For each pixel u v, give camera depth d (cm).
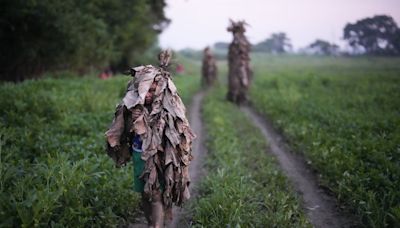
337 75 2544
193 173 764
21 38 1670
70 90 1277
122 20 2477
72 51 1944
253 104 1795
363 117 1096
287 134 1070
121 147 469
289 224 504
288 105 1478
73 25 1734
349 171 668
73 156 643
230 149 873
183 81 2752
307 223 510
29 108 916
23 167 543
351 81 2186
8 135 696
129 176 594
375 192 562
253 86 2458
